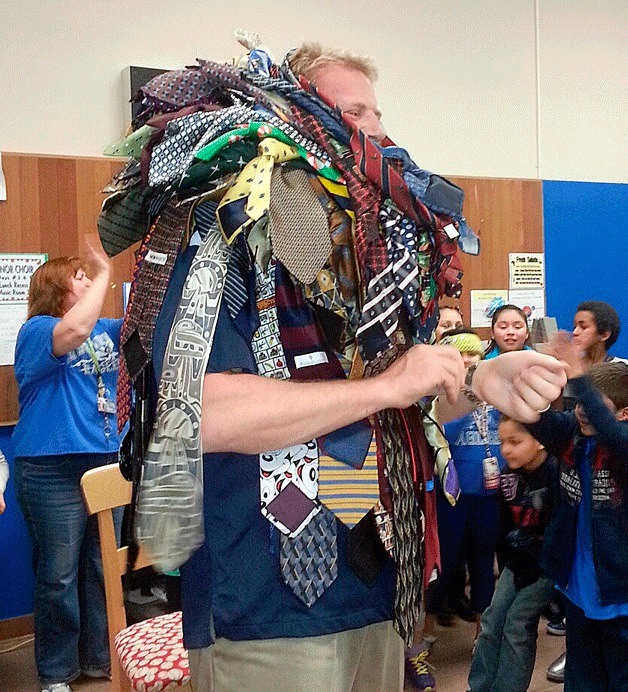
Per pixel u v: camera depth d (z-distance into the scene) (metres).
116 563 1.85
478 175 4.31
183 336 0.80
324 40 3.85
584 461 1.81
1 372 3.05
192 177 0.84
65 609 2.61
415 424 0.96
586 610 1.80
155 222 0.93
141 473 0.83
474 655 2.36
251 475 0.87
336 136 0.88
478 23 4.28
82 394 2.60
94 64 3.33
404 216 0.87
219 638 0.89
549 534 1.92
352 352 0.89
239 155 0.84
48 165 3.13
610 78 4.74
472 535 2.84
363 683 1.00
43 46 3.23
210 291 0.81
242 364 0.82
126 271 3.21
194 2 3.53
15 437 2.64
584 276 4.47
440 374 0.82
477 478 2.72
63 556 2.59
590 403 1.60
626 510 1.73
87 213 3.21
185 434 0.78
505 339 2.99
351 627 0.89
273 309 0.87
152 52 3.45
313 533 0.87
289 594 0.86
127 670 1.69
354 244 0.85
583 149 4.65
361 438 0.89
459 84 4.24
